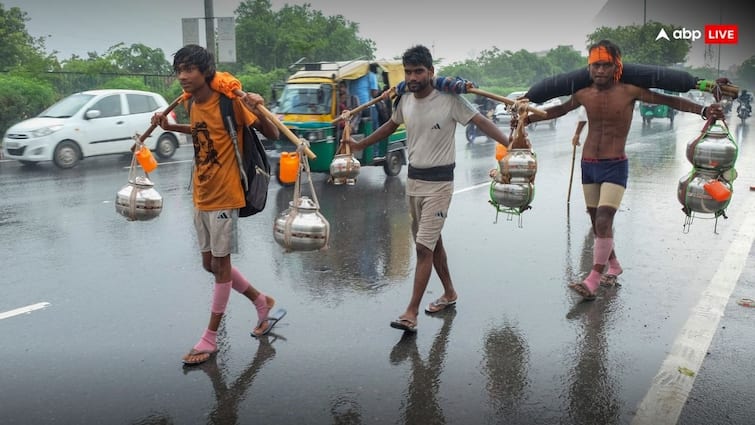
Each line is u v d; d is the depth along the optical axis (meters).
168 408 3.60
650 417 3.49
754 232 7.73
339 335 4.63
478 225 8.27
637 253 6.86
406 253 6.95
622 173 5.32
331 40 33.38
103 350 4.39
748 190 10.84
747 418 3.48
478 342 4.50
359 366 4.12
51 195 10.41
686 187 4.70
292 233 4.02
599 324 4.84
